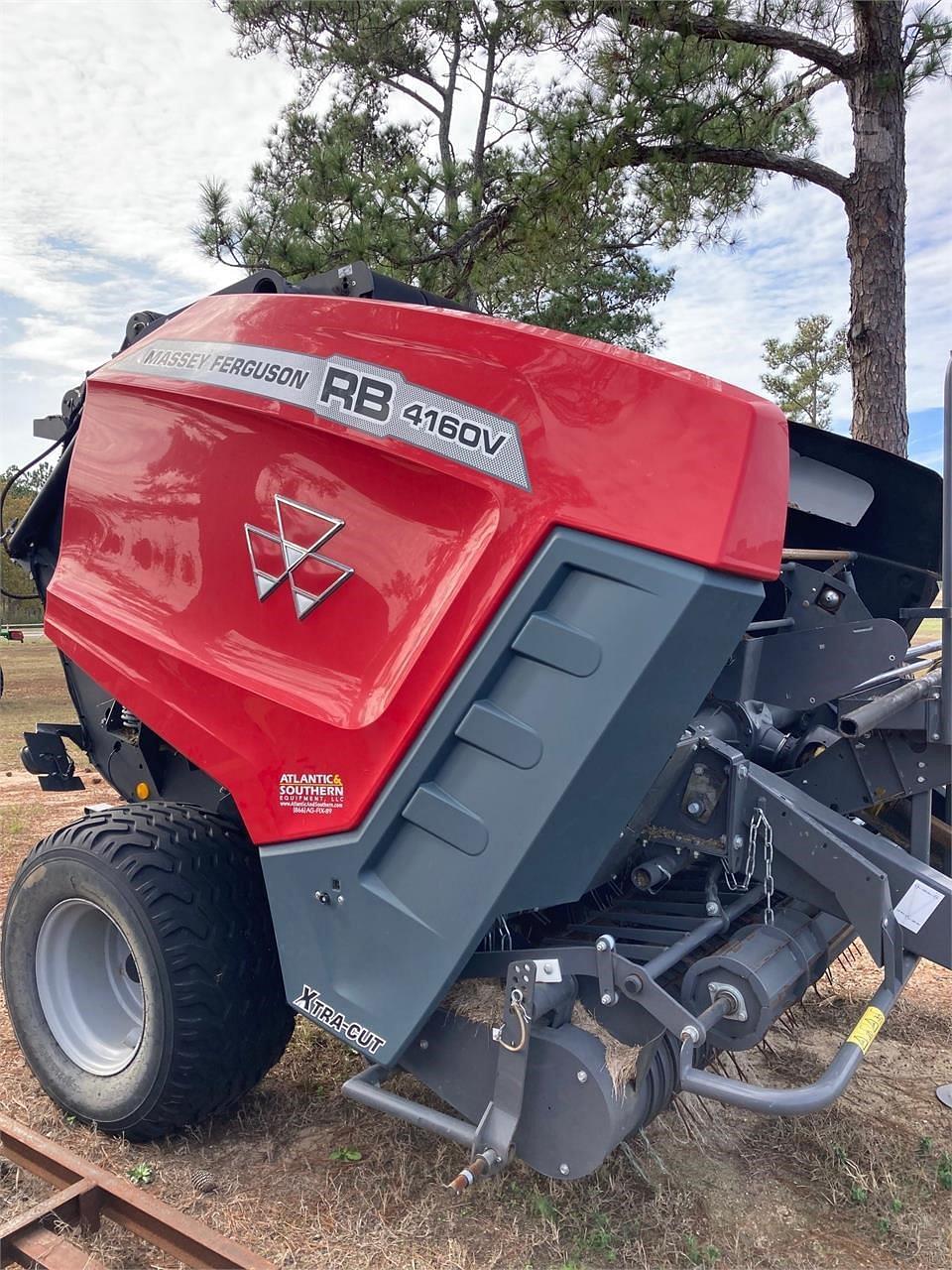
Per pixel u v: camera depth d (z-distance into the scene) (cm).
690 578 219
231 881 304
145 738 369
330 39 1084
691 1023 227
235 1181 283
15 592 436
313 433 270
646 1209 271
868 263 714
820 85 799
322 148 881
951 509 266
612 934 283
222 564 291
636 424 229
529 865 231
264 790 272
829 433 358
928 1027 394
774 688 312
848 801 304
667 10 690
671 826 282
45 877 316
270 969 306
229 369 293
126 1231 256
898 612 372
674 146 727
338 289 313
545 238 788
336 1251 253
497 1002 252
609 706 223
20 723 1180
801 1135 311
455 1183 224
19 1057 357
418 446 252
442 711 240
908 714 286
